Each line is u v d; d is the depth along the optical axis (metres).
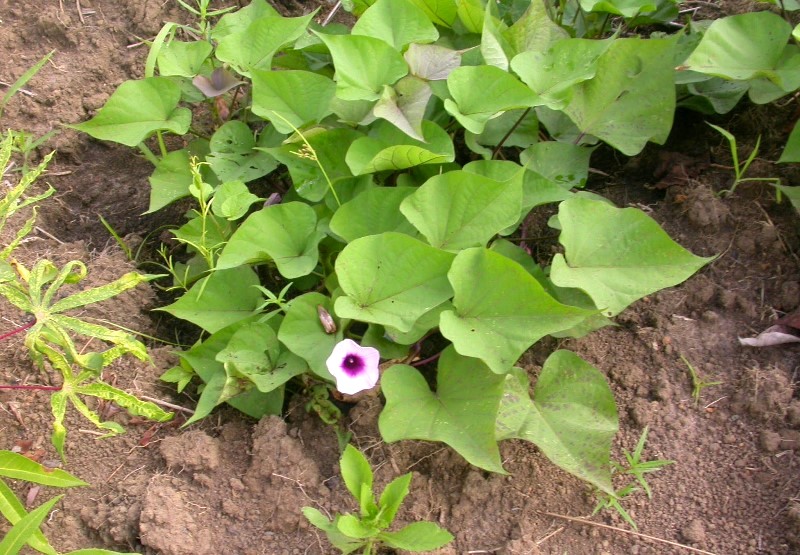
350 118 0.80
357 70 0.77
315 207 0.80
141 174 0.96
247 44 0.84
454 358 0.68
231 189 0.75
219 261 0.71
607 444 0.64
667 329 0.75
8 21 1.04
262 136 0.85
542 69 0.79
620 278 0.68
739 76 0.77
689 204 0.82
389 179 0.84
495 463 0.61
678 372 0.73
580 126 0.83
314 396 0.72
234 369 0.67
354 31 0.81
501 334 0.64
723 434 0.69
